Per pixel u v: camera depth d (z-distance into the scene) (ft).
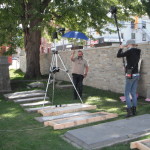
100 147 13.79
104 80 33.86
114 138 14.60
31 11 37.47
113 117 19.88
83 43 51.70
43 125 18.93
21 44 48.49
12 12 38.40
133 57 19.72
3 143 15.16
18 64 69.82
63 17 44.68
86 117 19.62
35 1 38.04
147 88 26.84
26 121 20.21
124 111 22.04
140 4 43.04
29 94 31.22
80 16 41.39
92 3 39.14
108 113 20.27
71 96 31.04
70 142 15.03
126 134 15.16
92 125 18.02
